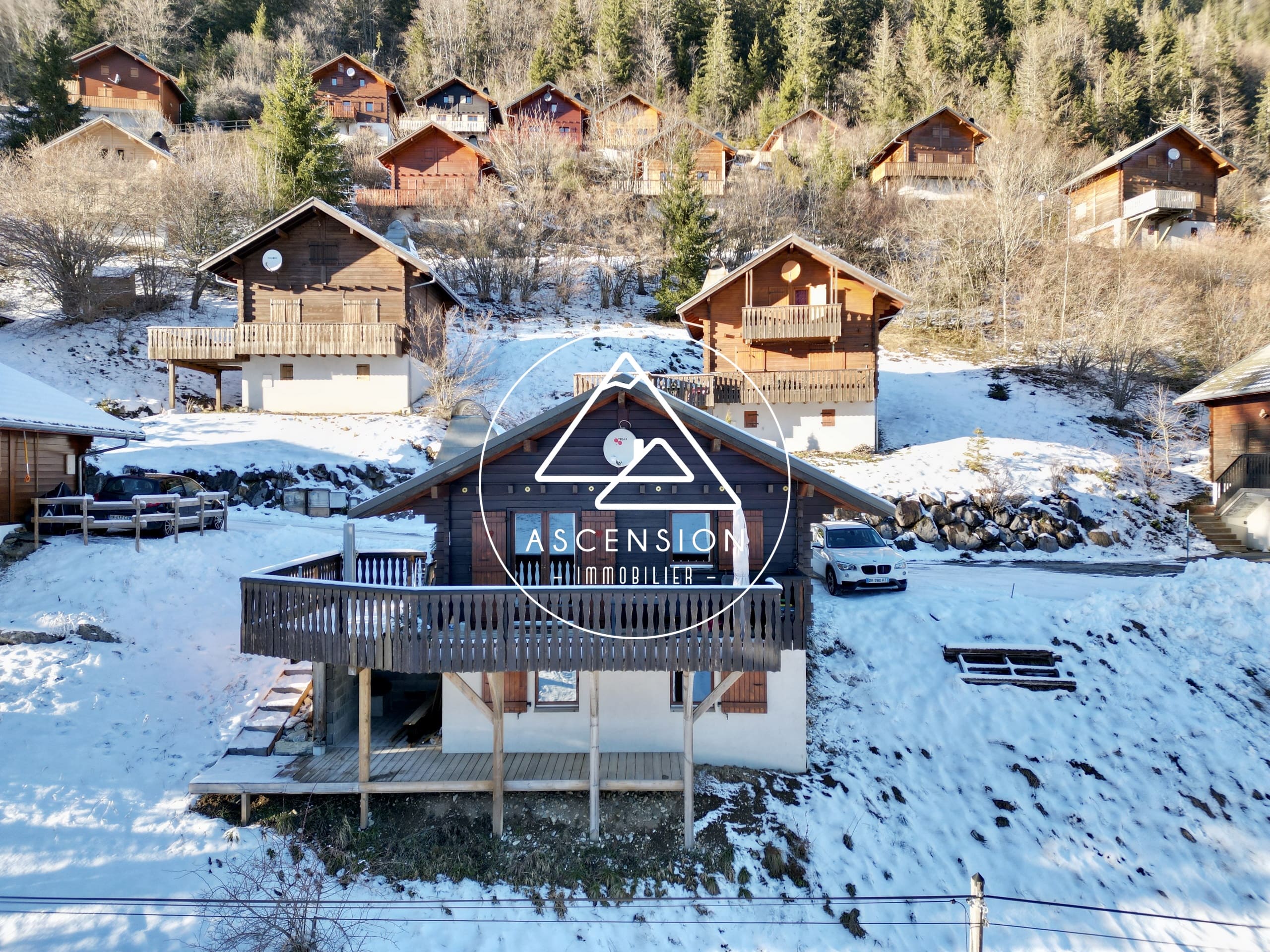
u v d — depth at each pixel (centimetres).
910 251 4881
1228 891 1154
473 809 1210
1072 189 5494
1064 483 2689
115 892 1027
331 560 1435
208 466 2447
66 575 1642
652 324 4306
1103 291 4112
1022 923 1110
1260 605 1609
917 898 1121
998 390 3475
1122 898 1147
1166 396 3500
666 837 1166
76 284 3369
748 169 5741
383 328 2966
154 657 1480
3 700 1293
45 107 5003
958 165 5881
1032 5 8100
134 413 2911
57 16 7125
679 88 7712
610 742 1322
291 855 1117
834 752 1360
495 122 6894
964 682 1486
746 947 1050
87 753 1238
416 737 1395
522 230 4688
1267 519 2386
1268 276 4200
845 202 5138
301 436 2747
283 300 3098
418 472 2617
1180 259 4397
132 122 5972
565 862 1125
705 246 4369
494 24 8512
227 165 4253
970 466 2764
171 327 3067
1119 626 1622
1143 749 1357
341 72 6781
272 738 1316
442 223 4666
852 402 2969
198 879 1059
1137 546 2497
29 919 984
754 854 1149
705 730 1314
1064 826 1245
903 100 7031
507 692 1320
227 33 8300
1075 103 6619
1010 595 1775
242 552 1900
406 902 1064
